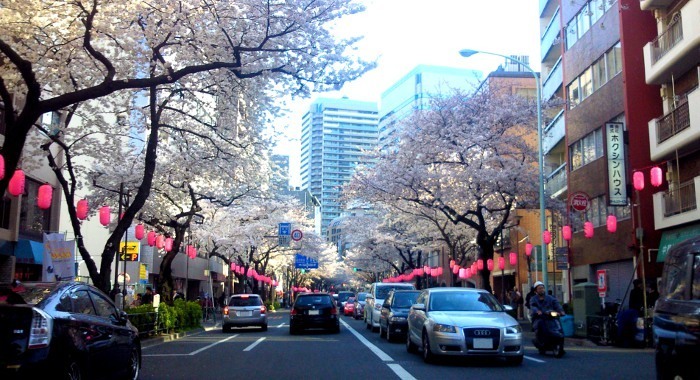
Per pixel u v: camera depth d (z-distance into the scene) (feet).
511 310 46.06
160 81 43.65
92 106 66.33
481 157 86.33
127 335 32.12
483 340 40.42
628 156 76.84
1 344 23.17
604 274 65.10
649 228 75.05
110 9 46.14
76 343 25.75
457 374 37.40
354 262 221.25
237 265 154.40
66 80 53.16
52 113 74.54
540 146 79.87
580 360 45.44
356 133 451.12
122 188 68.90
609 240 86.17
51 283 27.89
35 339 23.50
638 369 39.99
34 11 45.01
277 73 52.11
